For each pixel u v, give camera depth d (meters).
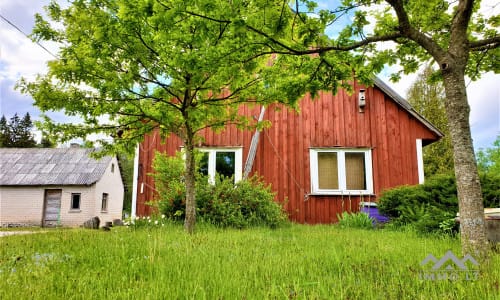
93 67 5.88
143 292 2.46
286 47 4.29
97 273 3.13
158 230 6.99
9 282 2.83
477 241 3.70
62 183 24.27
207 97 7.78
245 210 8.89
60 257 3.95
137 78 6.25
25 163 26.42
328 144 11.66
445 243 5.08
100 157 7.27
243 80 6.63
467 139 3.98
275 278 2.91
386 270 3.19
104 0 5.87
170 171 9.83
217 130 8.25
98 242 5.03
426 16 5.09
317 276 2.96
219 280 2.75
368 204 10.12
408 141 11.52
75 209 24.38
